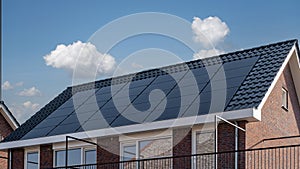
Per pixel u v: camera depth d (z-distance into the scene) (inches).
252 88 723.4
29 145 828.0
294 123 816.9
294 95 827.4
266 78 735.1
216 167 646.5
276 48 805.9
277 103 775.7
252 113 675.4
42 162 828.6
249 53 826.2
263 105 719.7
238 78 760.3
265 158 693.9
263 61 783.7
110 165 771.4
